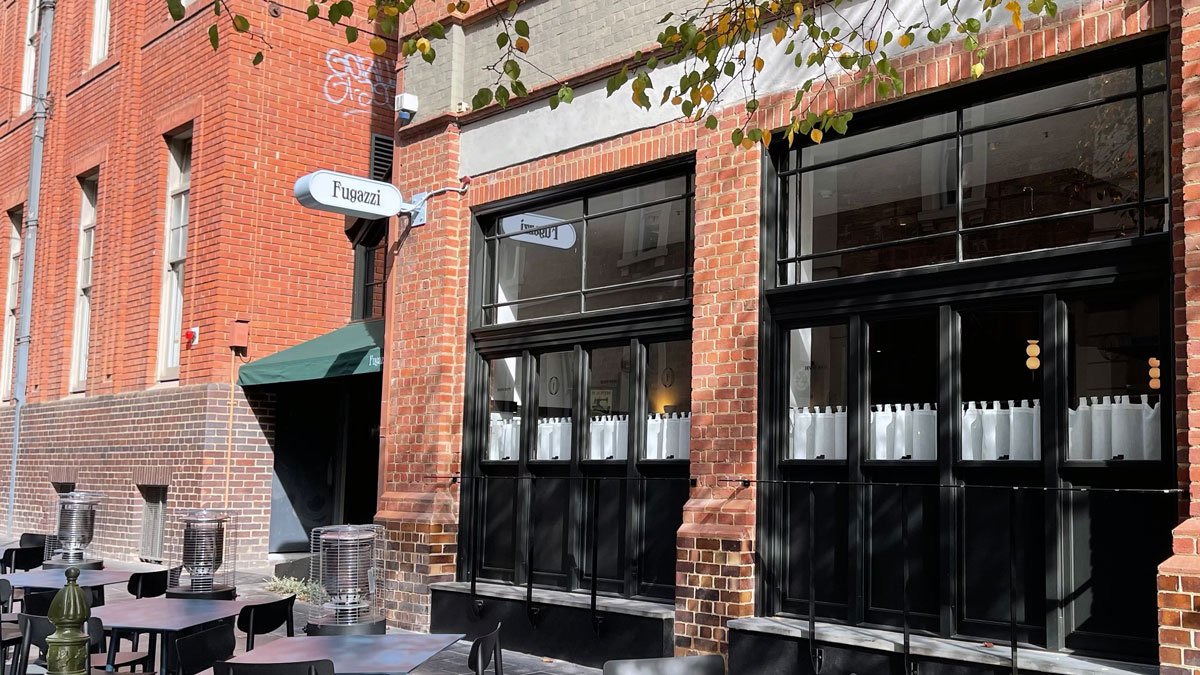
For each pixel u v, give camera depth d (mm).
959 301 7207
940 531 7141
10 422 19078
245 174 14156
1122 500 6426
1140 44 6492
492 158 10484
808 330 8062
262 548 14086
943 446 7184
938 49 7297
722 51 8500
